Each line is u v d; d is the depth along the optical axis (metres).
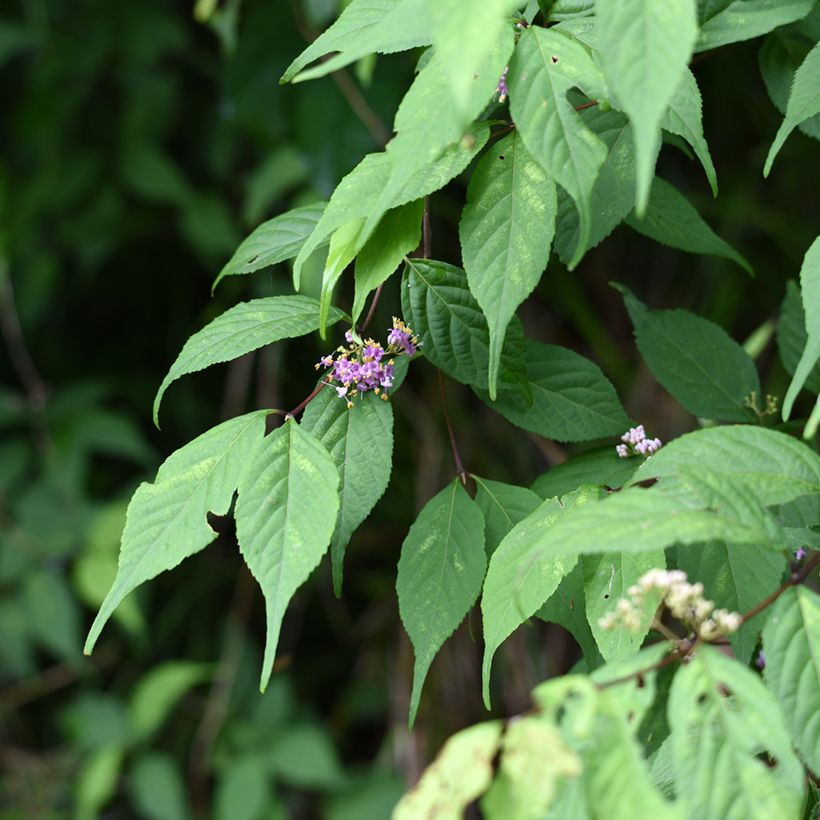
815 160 1.77
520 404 1.04
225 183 1.96
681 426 1.78
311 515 0.93
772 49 1.04
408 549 1.00
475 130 0.95
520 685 1.89
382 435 0.99
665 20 0.85
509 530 1.01
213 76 1.98
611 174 0.99
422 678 0.98
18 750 2.02
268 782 1.86
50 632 1.90
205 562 2.08
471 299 1.00
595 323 1.86
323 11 1.43
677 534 0.86
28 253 2.01
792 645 0.87
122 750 1.91
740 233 1.82
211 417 2.10
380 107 1.59
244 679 1.98
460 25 0.83
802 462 0.90
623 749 0.83
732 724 0.84
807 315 0.89
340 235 0.97
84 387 2.02
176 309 2.10
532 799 0.82
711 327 1.10
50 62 1.96
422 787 0.83
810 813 0.95
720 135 1.78
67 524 1.93
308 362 1.92
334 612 2.06
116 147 1.99
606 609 0.94
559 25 0.95
